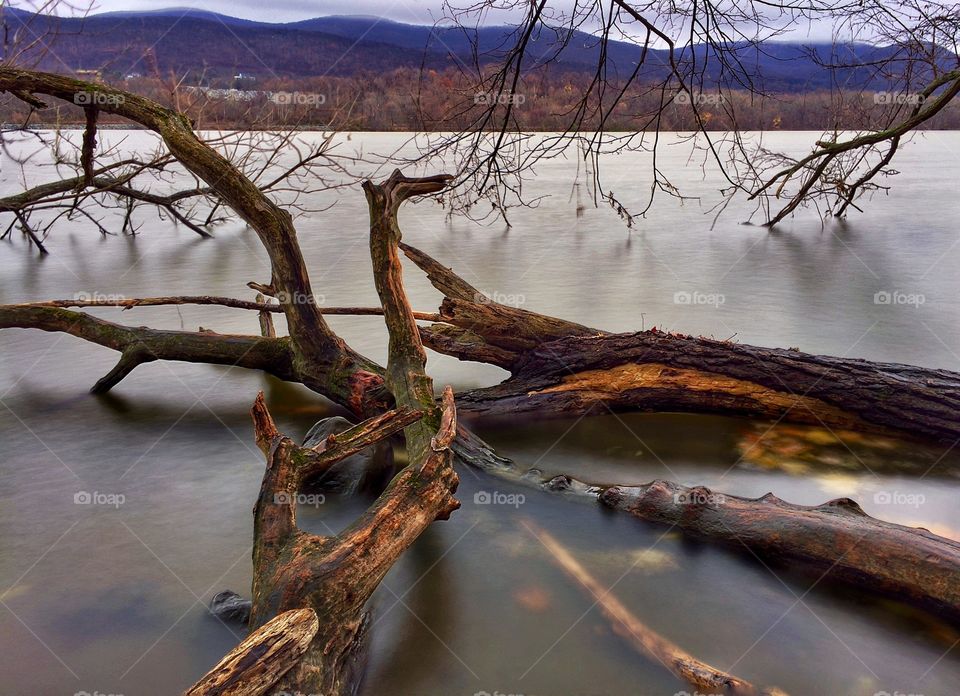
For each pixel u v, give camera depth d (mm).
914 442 5281
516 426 5809
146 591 3611
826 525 3691
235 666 2371
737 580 3686
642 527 4238
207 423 5961
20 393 6680
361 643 3160
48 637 3256
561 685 2957
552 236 15203
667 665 3051
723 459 5129
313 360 6051
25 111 8539
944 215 17547
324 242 14398
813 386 5469
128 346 6562
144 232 16172
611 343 5973
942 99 6535
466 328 6281
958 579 3252
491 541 4117
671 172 26359
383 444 5008
